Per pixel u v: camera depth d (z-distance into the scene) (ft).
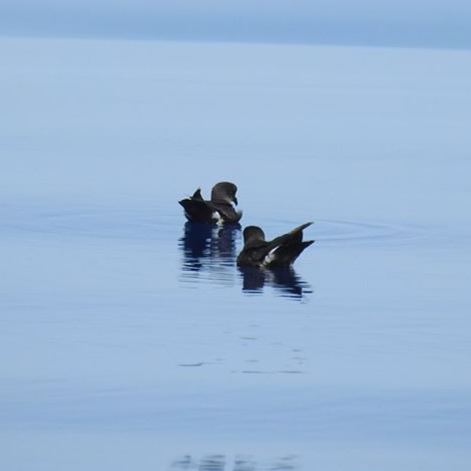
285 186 275.18
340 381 143.23
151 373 144.87
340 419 132.67
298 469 121.29
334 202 254.06
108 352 152.15
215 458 123.03
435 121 411.95
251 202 254.68
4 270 191.52
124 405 135.54
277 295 178.91
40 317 166.50
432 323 165.99
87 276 188.65
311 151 334.85
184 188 269.85
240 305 173.47
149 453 124.06
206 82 550.77
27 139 353.51
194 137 362.12
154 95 489.67
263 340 157.79
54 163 305.32
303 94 501.56
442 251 208.23
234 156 322.96
